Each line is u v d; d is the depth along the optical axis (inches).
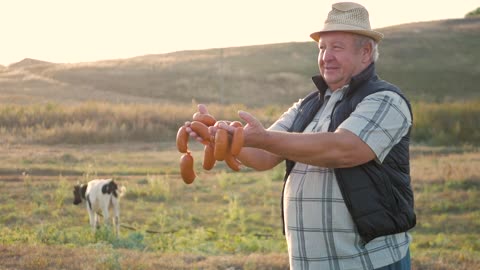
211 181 784.3
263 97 2293.3
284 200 130.5
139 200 679.1
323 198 122.0
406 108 121.4
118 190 568.1
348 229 120.5
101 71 2487.7
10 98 1963.6
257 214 589.3
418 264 343.3
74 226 576.1
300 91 2370.8
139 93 2234.3
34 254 356.8
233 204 605.6
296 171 128.0
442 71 2470.5
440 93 2247.8
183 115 1341.0
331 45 125.0
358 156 114.3
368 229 118.3
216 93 2277.3
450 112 1317.7
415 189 701.9
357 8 124.0
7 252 363.6
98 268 328.8
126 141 1200.2
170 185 752.3
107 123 1277.1
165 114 1334.9
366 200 118.1
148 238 478.0
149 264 335.6
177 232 519.2
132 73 2479.1
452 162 876.0
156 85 2338.8
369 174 118.3
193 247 438.6
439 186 707.4
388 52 2687.0
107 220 561.0
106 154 1034.1
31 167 877.2
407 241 126.9
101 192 559.8
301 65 2677.2
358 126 115.2
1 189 724.0
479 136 1226.0
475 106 1336.1
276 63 2701.8
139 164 943.7
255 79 2453.2
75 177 829.8
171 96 2223.2
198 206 653.9
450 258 373.1
